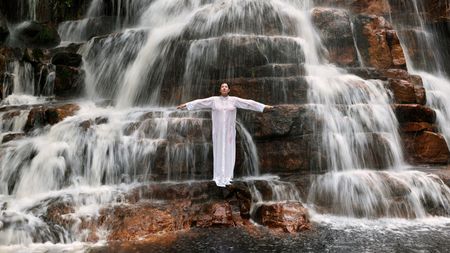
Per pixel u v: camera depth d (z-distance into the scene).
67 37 18.36
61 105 11.64
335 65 13.02
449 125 12.98
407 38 15.79
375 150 9.90
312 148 9.43
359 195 8.49
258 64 10.75
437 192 8.75
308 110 9.55
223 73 10.75
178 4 15.70
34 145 9.42
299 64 10.92
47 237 6.87
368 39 13.59
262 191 8.52
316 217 8.30
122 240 6.86
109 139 9.12
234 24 11.95
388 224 7.91
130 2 17.47
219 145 8.34
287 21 12.52
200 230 7.39
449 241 6.82
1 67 13.98
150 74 12.09
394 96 11.41
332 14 13.55
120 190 8.29
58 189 8.71
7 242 6.79
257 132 9.33
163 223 7.32
